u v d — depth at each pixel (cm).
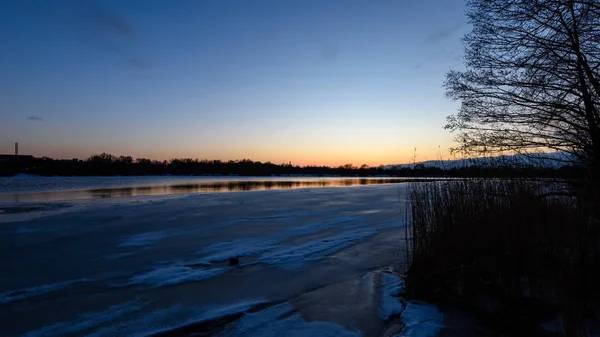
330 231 1145
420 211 624
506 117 714
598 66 625
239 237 1070
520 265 495
